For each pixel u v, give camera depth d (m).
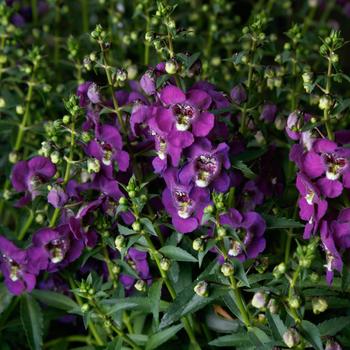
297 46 0.70
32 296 0.66
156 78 0.60
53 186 0.62
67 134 0.65
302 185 0.60
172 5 0.61
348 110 0.64
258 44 0.64
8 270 0.65
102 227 0.63
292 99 0.67
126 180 0.63
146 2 0.69
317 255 0.62
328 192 0.59
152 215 0.62
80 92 0.63
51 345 0.68
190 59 0.61
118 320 0.63
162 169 0.60
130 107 0.62
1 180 0.72
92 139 0.62
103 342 0.65
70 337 0.68
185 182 0.60
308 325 0.57
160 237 0.62
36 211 0.66
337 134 0.60
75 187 0.63
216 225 0.59
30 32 0.80
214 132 0.60
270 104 0.65
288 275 0.57
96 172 0.62
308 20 0.81
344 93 0.80
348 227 0.59
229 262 0.59
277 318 0.58
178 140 0.59
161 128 0.59
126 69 0.63
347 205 0.60
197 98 0.59
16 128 0.70
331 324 0.59
